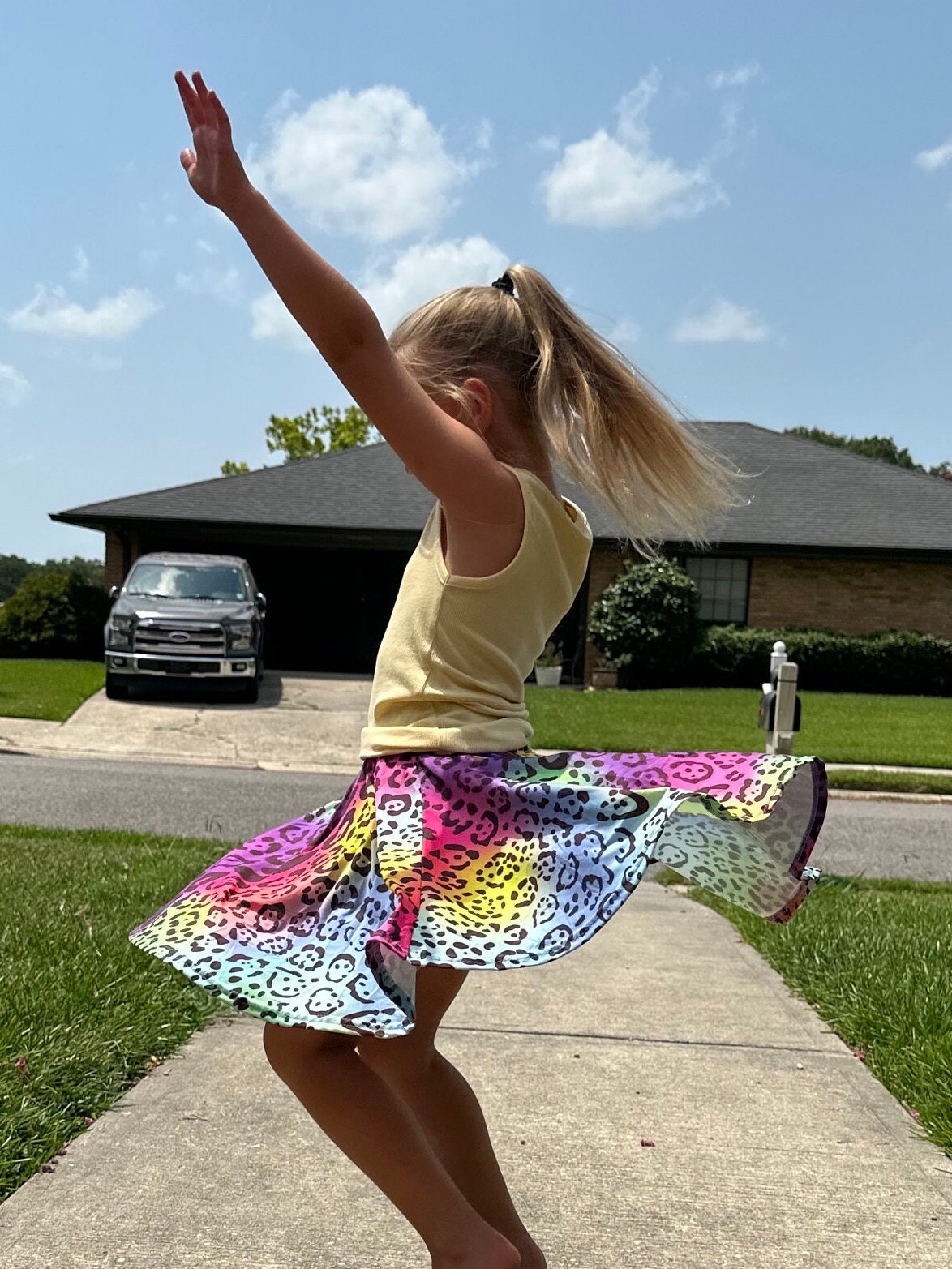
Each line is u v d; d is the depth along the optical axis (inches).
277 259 54.9
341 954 58.7
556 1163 104.9
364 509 842.8
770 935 190.5
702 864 70.9
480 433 68.8
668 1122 114.8
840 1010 149.1
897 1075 125.8
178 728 534.6
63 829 286.7
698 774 65.8
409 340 71.7
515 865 60.0
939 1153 108.8
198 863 229.1
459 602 65.1
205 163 54.9
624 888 56.9
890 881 260.2
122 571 861.8
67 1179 96.7
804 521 837.8
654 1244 90.7
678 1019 148.5
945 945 182.4
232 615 607.5
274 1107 113.3
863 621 827.4
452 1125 69.4
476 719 65.0
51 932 164.1
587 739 506.9
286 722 565.0
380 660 68.7
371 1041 67.4
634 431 71.7
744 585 836.0
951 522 848.9
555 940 56.2
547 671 786.8
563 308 72.1
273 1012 55.2
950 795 448.1
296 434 1755.7
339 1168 100.7
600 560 811.4
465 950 56.0
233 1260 85.1
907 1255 90.0
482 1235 59.5
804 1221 95.0
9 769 418.0
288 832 72.7
